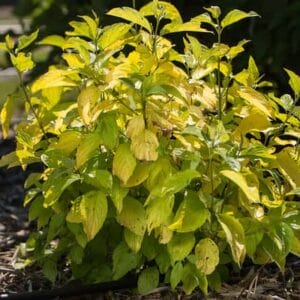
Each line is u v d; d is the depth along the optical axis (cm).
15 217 580
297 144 425
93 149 379
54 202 398
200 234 394
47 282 452
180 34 620
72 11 692
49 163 395
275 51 602
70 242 425
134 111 385
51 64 698
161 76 388
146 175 380
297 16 588
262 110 394
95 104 381
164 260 399
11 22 1523
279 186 399
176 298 406
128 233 391
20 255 487
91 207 379
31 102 432
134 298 412
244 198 390
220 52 402
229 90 420
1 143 779
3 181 668
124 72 381
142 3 637
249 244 383
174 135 388
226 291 411
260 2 603
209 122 418
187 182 368
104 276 425
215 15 404
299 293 416
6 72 1133
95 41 403
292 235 384
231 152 384
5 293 436
